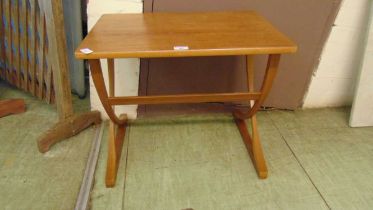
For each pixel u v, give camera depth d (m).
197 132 1.94
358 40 1.92
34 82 2.11
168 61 1.88
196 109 2.08
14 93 2.28
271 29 1.41
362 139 1.90
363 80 1.87
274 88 2.05
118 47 1.20
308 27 1.83
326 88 2.09
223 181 1.59
